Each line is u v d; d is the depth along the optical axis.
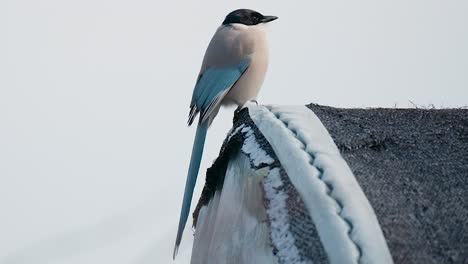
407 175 4.29
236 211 5.24
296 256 3.86
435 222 3.85
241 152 5.21
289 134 4.61
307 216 3.96
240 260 5.05
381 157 4.48
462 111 5.25
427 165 4.38
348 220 3.78
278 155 4.57
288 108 5.09
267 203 4.30
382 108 5.20
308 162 4.26
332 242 3.68
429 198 4.05
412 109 5.23
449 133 4.80
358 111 5.14
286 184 4.29
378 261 3.54
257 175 4.66
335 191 3.98
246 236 4.93
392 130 4.81
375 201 3.98
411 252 3.64
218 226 5.69
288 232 4.02
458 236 3.75
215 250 5.68
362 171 4.28
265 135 4.86
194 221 7.26
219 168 5.93
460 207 3.96
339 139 4.58
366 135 4.65
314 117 4.89
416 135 4.75
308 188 4.05
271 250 4.41
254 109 5.26
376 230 3.72
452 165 4.38
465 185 4.17
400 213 3.90
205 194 6.45
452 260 3.62
